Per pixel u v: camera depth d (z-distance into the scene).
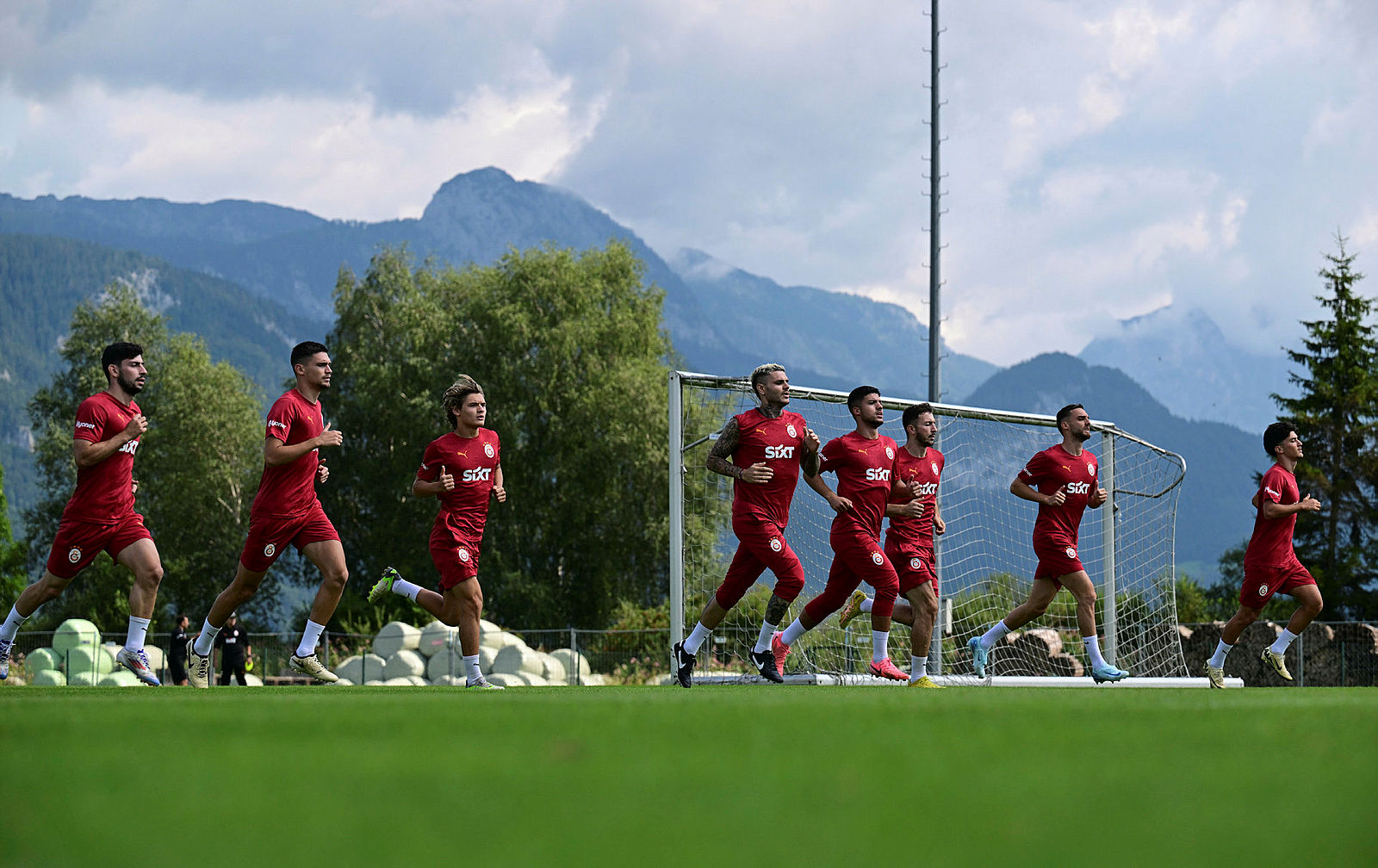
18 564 134.88
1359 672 61.09
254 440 143.75
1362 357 124.56
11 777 5.62
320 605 25.52
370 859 3.80
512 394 125.06
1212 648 62.03
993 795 5.09
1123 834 4.26
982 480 51.50
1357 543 118.88
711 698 14.68
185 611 138.00
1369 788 5.35
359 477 131.88
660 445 119.19
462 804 4.80
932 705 11.65
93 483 24.39
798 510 45.53
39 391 156.25
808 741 7.24
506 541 128.38
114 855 3.85
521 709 10.95
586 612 129.12
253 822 4.43
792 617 44.91
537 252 130.75
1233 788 5.33
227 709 11.07
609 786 5.29
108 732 8.05
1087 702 12.92
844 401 41.00
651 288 136.38
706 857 3.87
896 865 3.78
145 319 155.62
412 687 24.41
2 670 25.22
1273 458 33.53
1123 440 48.34
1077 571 32.34
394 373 125.25
